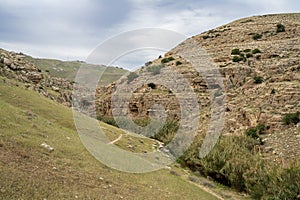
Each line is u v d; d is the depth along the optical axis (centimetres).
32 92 3788
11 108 2366
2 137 1623
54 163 1532
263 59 6322
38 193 1112
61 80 6128
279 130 3419
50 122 2572
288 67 5191
